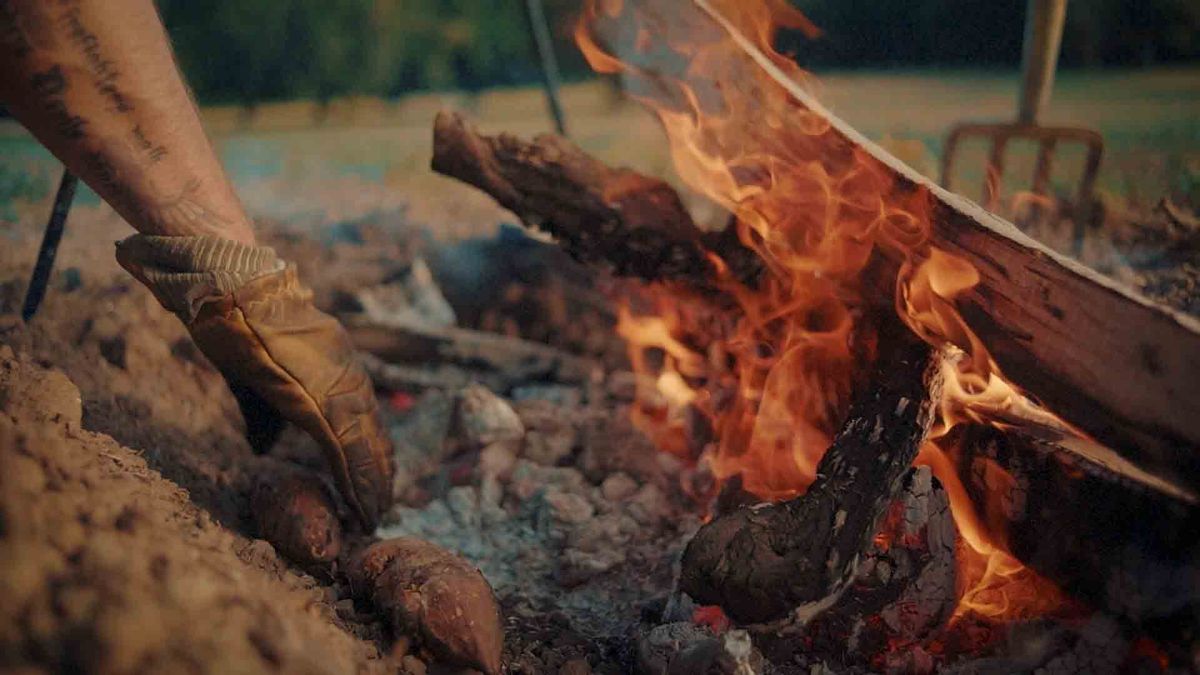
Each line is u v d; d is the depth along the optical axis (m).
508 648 2.40
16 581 1.50
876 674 2.29
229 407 3.29
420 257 4.41
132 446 2.75
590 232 2.92
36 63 2.06
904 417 2.27
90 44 2.10
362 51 11.54
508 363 3.87
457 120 2.90
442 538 2.90
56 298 3.30
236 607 1.68
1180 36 10.11
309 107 11.32
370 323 3.82
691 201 5.62
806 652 2.35
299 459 3.20
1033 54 3.95
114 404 2.91
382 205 6.53
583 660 2.33
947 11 11.32
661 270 2.92
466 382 3.76
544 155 2.88
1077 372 2.07
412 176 7.59
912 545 2.35
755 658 2.22
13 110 2.17
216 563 1.91
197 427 3.08
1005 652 2.24
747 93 2.61
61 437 2.15
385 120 10.34
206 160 2.36
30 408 2.23
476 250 4.39
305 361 2.46
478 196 6.89
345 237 5.19
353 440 2.61
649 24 2.71
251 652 1.61
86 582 1.55
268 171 7.89
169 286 2.32
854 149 2.43
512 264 4.27
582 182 2.88
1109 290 2.00
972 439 2.36
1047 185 4.10
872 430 2.28
